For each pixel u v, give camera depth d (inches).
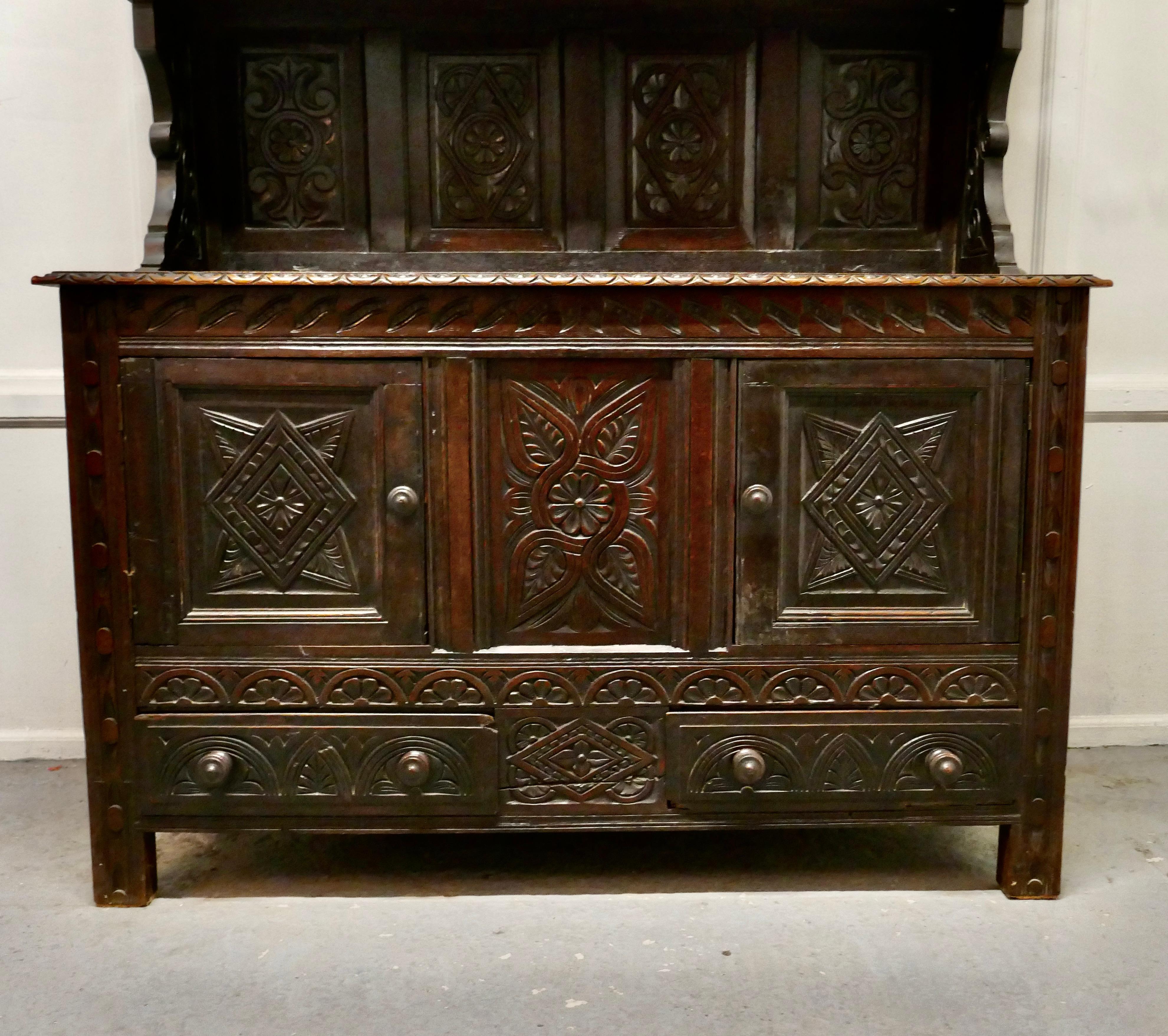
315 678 65.4
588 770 66.4
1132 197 88.5
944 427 64.4
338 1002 56.3
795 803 66.7
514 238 78.7
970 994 56.9
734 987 57.6
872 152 77.9
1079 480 64.7
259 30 75.5
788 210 78.2
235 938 62.8
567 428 64.2
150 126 82.0
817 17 76.1
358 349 63.0
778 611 65.5
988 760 66.6
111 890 66.6
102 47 84.7
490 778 66.1
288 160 77.3
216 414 63.6
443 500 64.4
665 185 78.2
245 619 64.8
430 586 65.0
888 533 65.1
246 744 65.6
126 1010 55.6
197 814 66.3
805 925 64.2
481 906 66.8
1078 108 87.0
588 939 62.6
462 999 56.5
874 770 66.5
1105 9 86.4
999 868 69.2
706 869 72.2
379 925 64.4
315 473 64.1
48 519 88.6
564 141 77.4
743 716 66.0
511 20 75.9
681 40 76.5
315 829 66.7
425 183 78.0
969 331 63.3
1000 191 72.9
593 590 65.6
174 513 64.0
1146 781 86.4
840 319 63.2
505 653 65.5
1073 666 93.4
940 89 77.1
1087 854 73.6
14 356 87.4
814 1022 54.4
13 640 90.0
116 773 65.7
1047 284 62.1
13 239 86.2
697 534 64.8
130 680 65.1
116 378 62.8
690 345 63.3
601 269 78.5
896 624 65.4
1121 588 92.5
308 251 78.2
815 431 64.3
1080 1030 53.7
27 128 85.1
